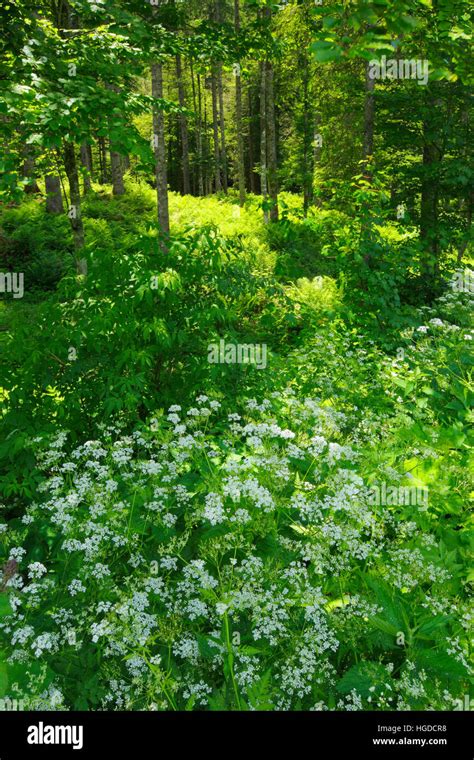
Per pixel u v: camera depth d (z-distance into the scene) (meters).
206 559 2.97
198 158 34.69
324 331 6.15
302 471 3.76
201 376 4.61
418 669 2.50
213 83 27.69
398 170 10.76
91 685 2.43
